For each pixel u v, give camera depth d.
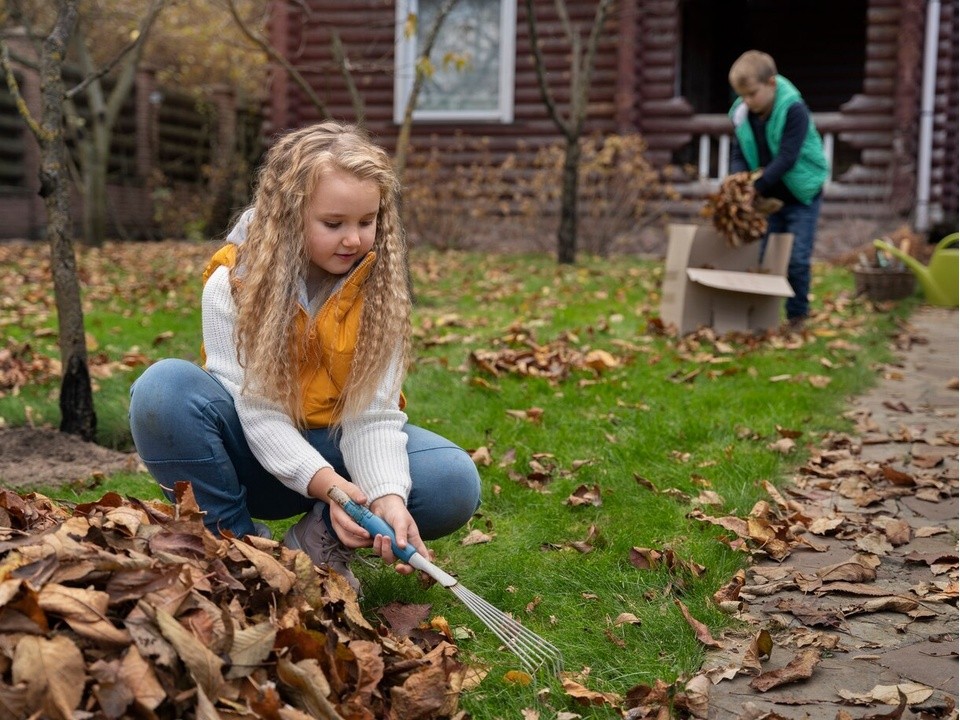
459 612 2.58
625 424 4.18
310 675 1.81
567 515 3.26
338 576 2.21
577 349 5.75
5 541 1.95
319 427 2.46
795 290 6.30
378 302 2.38
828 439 4.10
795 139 5.96
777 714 2.12
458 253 11.55
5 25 13.00
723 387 4.77
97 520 2.07
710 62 14.94
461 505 2.54
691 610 2.60
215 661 1.73
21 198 13.30
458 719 2.07
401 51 12.40
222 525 2.46
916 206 11.61
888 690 2.23
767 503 3.32
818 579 2.81
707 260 6.05
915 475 3.74
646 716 2.13
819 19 15.82
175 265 10.30
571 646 2.39
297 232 2.28
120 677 1.66
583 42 12.02
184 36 17.86
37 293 7.92
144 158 15.51
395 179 2.39
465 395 4.62
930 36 11.44
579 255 11.48
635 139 11.17
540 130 12.33
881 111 11.66
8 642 1.66
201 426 2.39
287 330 2.32
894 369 5.57
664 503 3.31
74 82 13.95
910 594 2.76
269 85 12.72
